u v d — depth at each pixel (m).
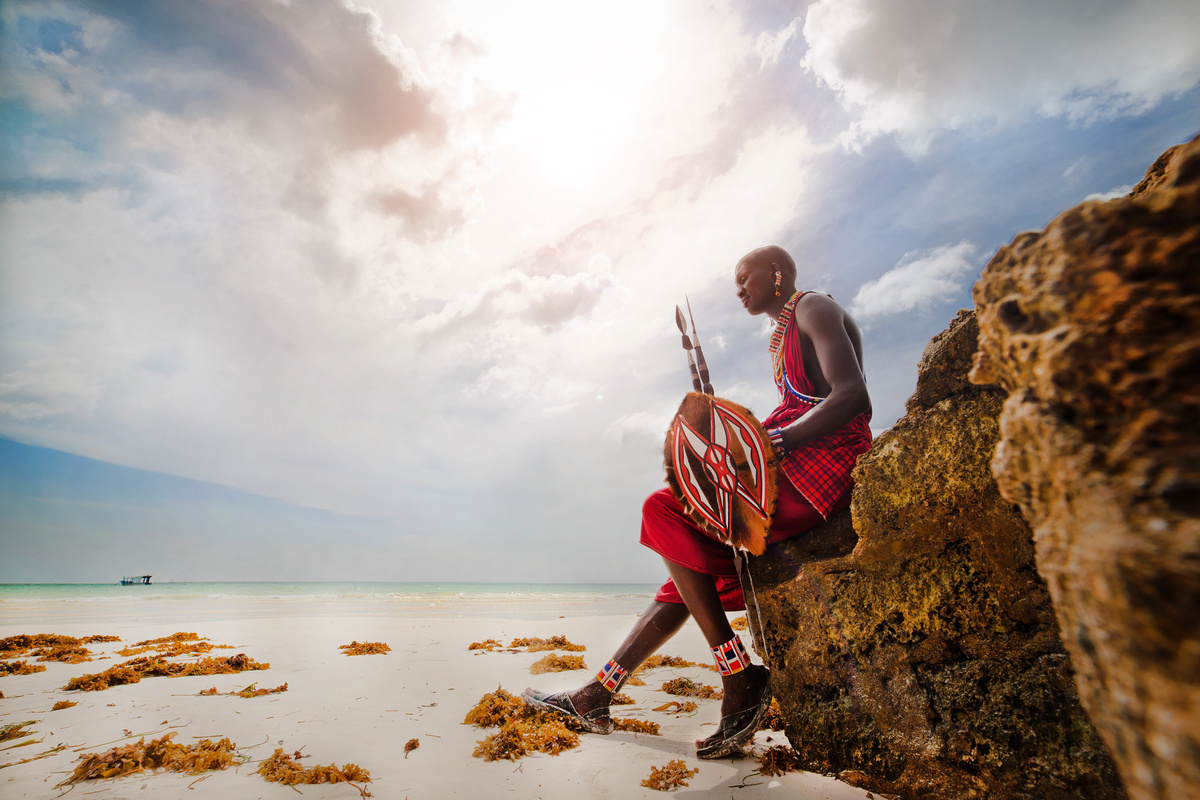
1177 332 0.63
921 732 1.71
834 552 2.02
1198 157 0.68
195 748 2.48
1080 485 0.65
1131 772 0.54
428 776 2.18
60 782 2.14
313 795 2.00
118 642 7.05
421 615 13.56
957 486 1.71
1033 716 1.53
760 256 2.59
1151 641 0.50
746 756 2.30
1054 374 0.71
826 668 1.96
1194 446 0.57
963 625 1.69
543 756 2.41
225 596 27.27
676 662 5.15
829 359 2.14
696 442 2.22
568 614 14.78
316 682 4.30
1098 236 0.72
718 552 2.31
